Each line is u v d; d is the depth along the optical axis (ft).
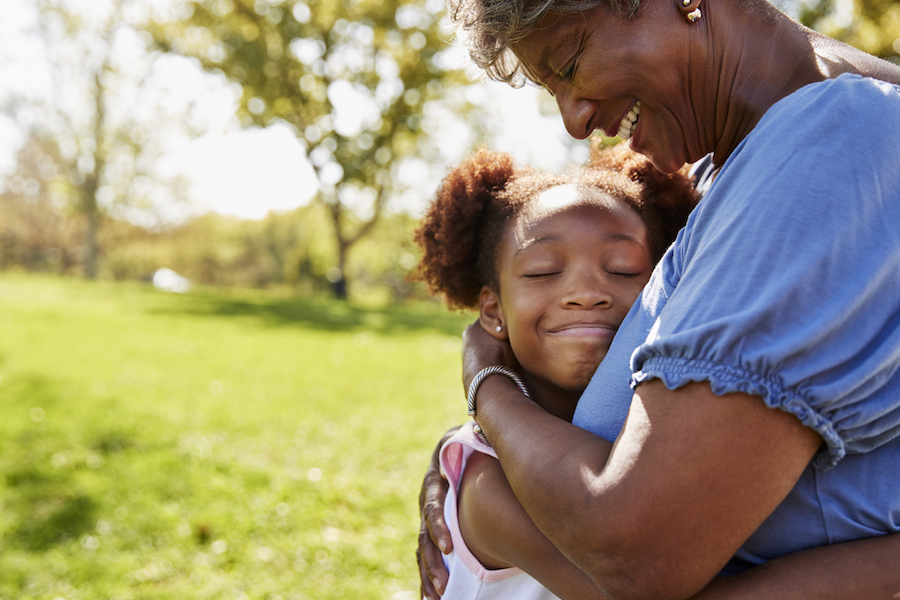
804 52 3.42
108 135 97.35
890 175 2.66
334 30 86.58
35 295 59.93
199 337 41.09
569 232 4.06
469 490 3.92
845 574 2.77
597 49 3.50
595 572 2.68
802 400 2.46
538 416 3.26
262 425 22.24
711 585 2.89
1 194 123.34
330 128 90.89
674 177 4.74
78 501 15.66
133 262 149.79
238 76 85.66
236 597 12.35
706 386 2.54
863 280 2.52
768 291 2.52
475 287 5.51
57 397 24.02
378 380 30.66
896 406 2.64
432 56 86.22
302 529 14.90
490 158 5.36
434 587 4.49
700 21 3.41
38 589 12.34
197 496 16.22
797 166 2.67
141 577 12.87
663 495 2.49
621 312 4.00
